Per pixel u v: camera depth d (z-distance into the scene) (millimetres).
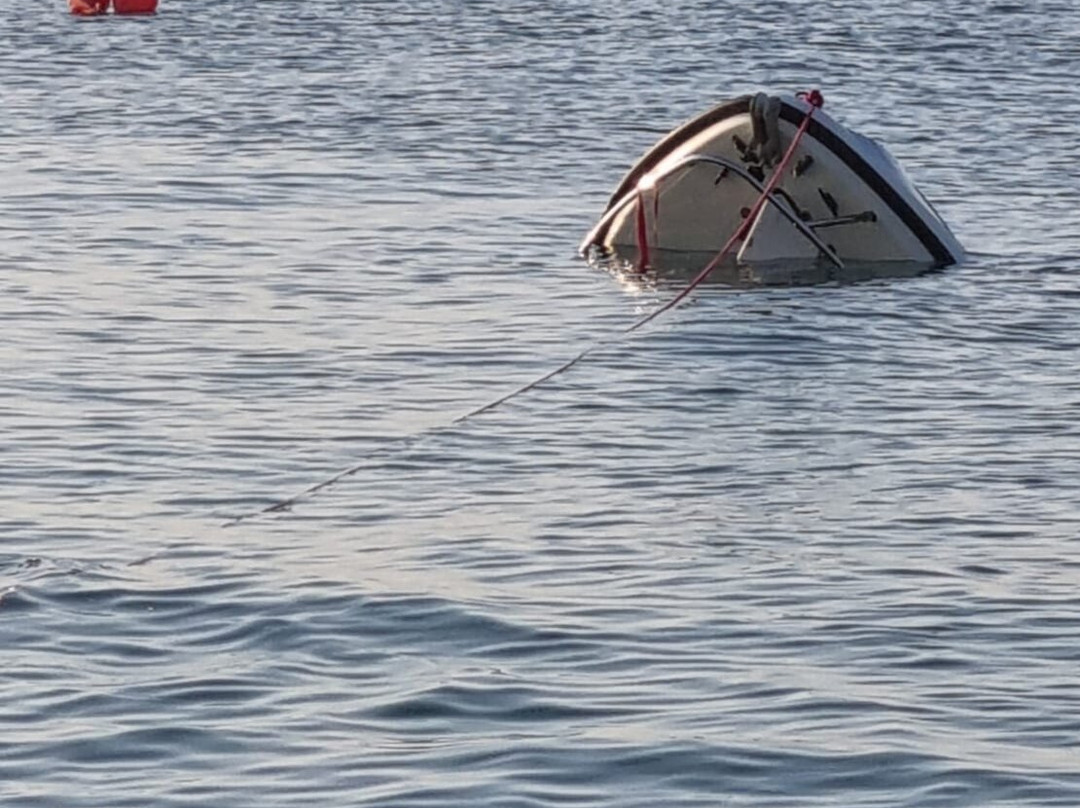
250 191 33656
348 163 36750
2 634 13797
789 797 11281
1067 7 65688
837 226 28703
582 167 36969
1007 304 25703
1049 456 18719
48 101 43938
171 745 11977
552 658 13398
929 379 21766
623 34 57938
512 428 19688
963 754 11812
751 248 28672
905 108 44500
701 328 24250
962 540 16156
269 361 22391
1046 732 12164
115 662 13328
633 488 17625
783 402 20703
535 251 29312
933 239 28609
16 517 16703
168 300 25375
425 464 18422
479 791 11344
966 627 14055
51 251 28344
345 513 16891
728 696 12727
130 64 50719
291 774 11570
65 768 11672
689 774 11547
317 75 49062
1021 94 46656
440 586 14859
